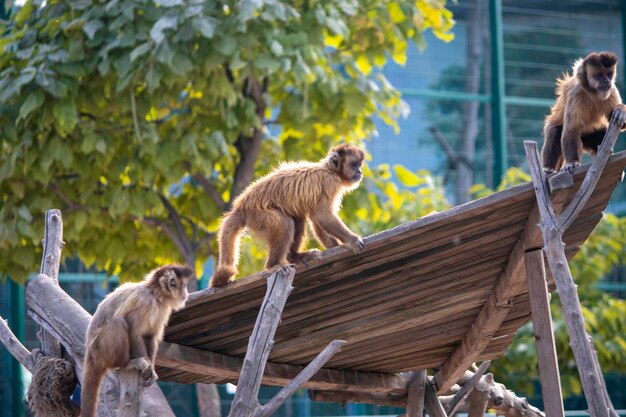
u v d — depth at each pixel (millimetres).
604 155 7363
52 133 12305
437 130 20062
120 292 6938
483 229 7863
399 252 7832
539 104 20281
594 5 21719
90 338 6812
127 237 13406
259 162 13953
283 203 8312
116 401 7742
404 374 11383
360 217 13742
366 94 12680
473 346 9945
